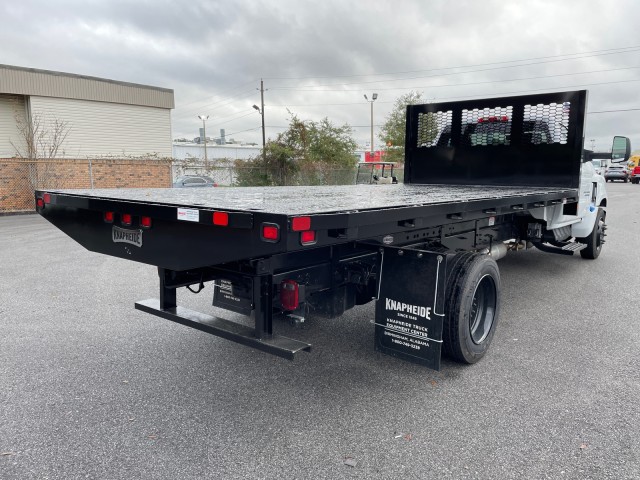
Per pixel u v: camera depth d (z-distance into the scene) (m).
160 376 3.73
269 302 3.08
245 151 64.00
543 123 5.94
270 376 3.75
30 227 13.31
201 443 2.82
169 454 2.70
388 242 3.57
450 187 6.31
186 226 2.81
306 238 2.36
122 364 3.94
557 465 2.62
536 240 6.54
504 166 6.31
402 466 2.61
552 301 5.90
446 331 3.73
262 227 2.35
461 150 6.66
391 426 3.02
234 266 3.14
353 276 3.68
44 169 19.17
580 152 5.70
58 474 2.51
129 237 3.23
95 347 4.31
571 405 3.29
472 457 2.69
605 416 3.15
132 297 5.97
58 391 3.46
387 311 3.53
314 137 33.50
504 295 6.17
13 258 8.58
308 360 4.07
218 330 3.17
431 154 6.96
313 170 27.70
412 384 3.62
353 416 3.14
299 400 3.36
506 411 3.21
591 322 5.09
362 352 4.26
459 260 3.80
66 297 5.96
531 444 2.82
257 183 25.61
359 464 2.62
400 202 3.23
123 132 25.00
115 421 3.05
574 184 5.79
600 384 3.62
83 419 3.07
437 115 6.83
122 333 4.68
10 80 20.72
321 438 2.88
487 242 5.29
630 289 6.48
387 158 39.34
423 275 3.34
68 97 22.62
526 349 4.33
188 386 3.56
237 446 2.79
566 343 4.48
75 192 3.96
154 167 22.17
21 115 22.06
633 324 5.02
